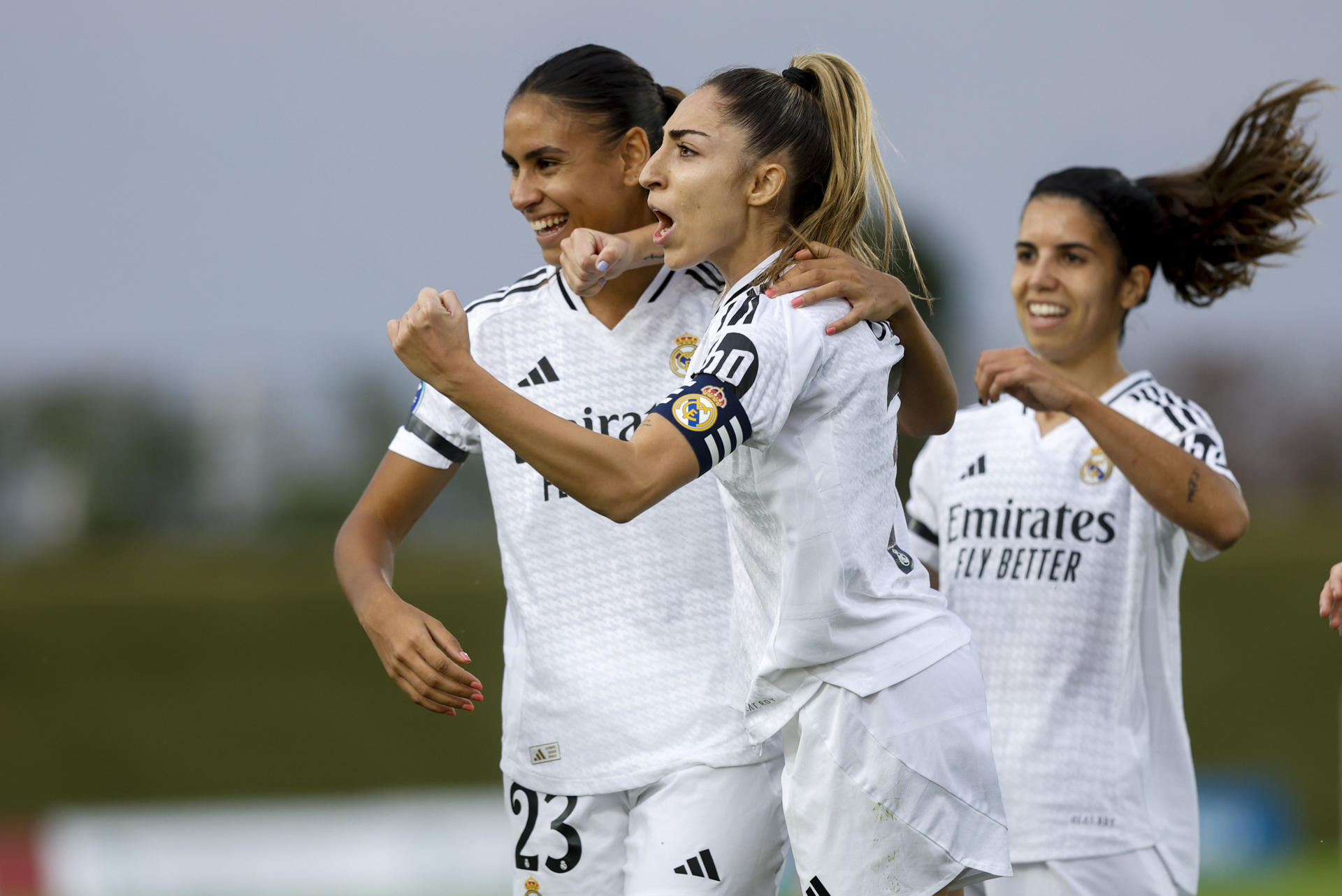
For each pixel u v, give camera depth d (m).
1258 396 73.25
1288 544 44.03
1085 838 12.73
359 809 35.50
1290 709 41.16
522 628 11.80
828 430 9.68
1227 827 33.06
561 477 8.73
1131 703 12.97
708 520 11.42
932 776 9.94
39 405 66.06
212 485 67.12
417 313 8.61
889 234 10.52
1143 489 12.32
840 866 9.97
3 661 44.28
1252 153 14.66
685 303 11.73
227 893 28.83
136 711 44.50
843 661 9.95
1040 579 13.23
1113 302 14.10
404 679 10.89
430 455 12.02
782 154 9.89
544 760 11.66
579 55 11.57
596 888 11.63
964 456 13.98
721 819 11.13
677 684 11.33
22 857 29.17
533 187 11.55
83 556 56.50
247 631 44.00
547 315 11.80
